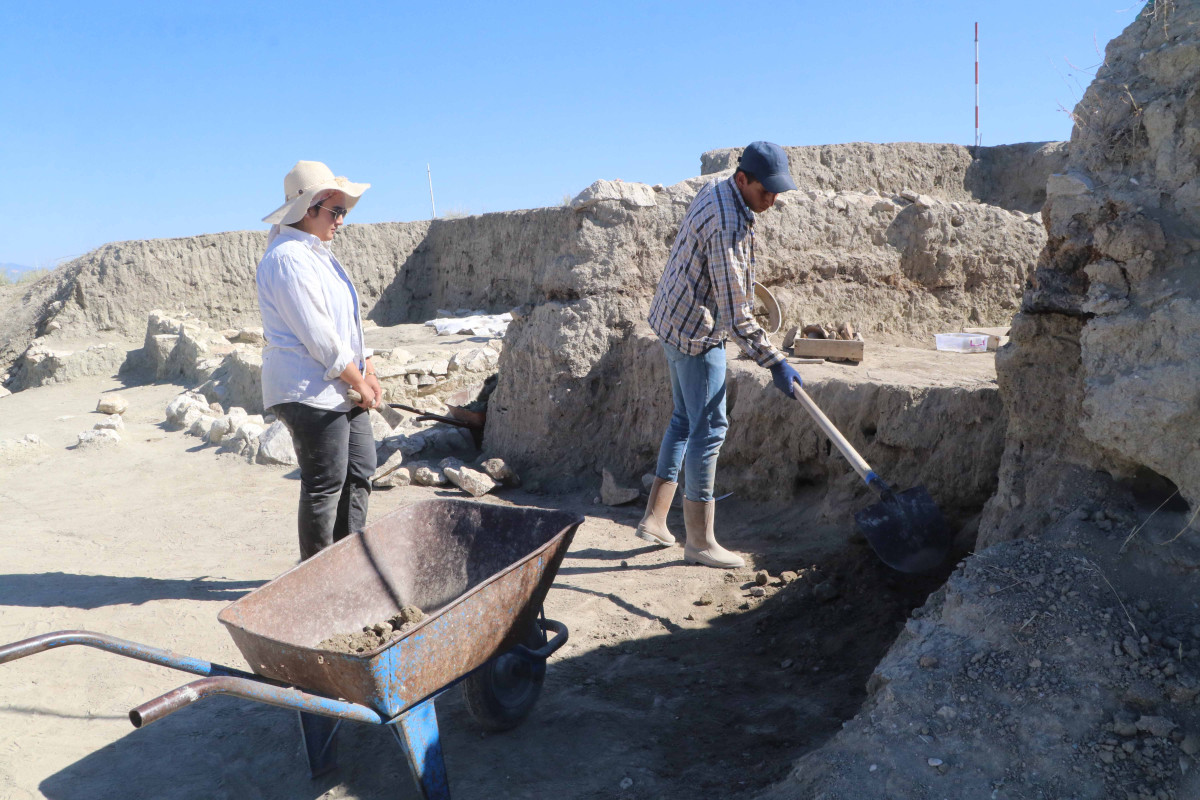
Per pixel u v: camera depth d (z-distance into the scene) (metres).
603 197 6.87
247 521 6.04
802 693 3.49
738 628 4.16
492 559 3.51
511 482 6.80
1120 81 3.18
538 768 3.01
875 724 2.57
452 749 3.15
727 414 6.02
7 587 4.80
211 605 4.54
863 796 2.38
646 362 6.51
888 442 5.04
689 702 3.47
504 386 7.37
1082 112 3.27
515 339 7.26
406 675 2.53
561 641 3.40
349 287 4.13
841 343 6.06
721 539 5.43
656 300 4.68
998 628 2.69
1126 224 2.85
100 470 7.70
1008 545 3.02
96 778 3.00
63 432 9.58
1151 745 2.29
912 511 3.78
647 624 4.24
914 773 2.39
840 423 5.30
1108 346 2.84
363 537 3.38
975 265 7.91
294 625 3.06
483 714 3.11
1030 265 8.05
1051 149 14.94
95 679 3.71
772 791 2.62
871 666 3.64
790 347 6.50
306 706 2.31
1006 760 2.36
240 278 17.94
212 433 8.46
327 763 3.03
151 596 4.66
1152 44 3.13
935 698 2.56
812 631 4.03
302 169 3.88
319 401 3.87
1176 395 2.60
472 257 17.12
